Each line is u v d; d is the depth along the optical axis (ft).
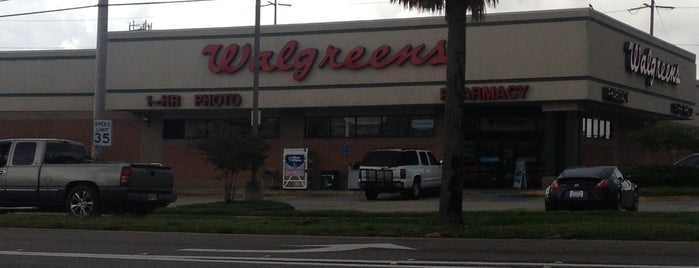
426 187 104.99
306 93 116.47
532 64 106.01
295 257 41.70
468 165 120.98
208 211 76.48
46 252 43.96
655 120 138.62
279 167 124.47
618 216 62.28
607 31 108.37
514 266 38.09
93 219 60.03
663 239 47.26
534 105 113.39
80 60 132.57
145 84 123.13
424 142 117.50
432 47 110.52
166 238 51.16
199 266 38.65
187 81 121.49
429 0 55.57
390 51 112.68
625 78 113.50
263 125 125.59
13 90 135.03
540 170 119.24
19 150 67.67
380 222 60.23
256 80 95.50
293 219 64.69
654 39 122.72
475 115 120.57
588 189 71.05
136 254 42.98
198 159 127.54
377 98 112.98
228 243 48.29
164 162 128.98
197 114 126.93
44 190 66.13
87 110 131.75
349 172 117.91
